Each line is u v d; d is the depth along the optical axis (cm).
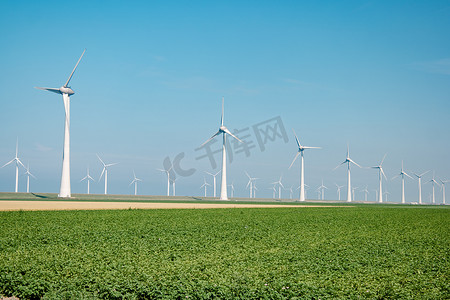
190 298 1559
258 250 2662
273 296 1572
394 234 3753
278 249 2712
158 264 2108
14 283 1680
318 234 3650
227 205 9194
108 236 3175
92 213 5447
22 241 2817
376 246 2933
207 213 6025
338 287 1706
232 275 1883
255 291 1636
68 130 10112
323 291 1642
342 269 2072
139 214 5488
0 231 3366
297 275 1922
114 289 1620
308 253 2556
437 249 2830
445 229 4297
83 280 1717
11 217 4603
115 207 7156
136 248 2639
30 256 2227
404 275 1970
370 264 2239
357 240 3262
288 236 3459
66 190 10219
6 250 2438
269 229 4006
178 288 1652
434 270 2116
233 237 3297
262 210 7206
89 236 3159
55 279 1734
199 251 2581
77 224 4041
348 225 4628
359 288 1698
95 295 1555
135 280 1736
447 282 1850
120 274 1841
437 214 6969
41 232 3344
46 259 2147
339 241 3181
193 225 4197
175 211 6291
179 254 2453
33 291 1591
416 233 3875
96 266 2002
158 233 3456
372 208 9075
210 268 2038
